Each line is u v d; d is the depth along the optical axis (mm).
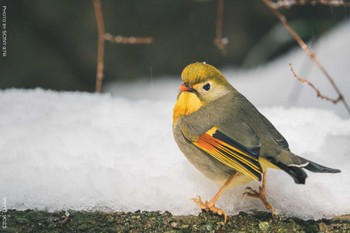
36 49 18391
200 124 9000
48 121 11086
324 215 8719
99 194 8844
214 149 8758
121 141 10289
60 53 18562
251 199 9000
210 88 9289
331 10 19047
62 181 8961
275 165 8211
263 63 19172
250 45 19328
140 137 10516
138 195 8875
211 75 9312
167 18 19094
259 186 8867
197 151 9031
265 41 18984
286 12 19234
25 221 8547
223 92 9352
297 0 15781
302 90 17516
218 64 19250
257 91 18453
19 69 18203
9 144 9930
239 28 19297
